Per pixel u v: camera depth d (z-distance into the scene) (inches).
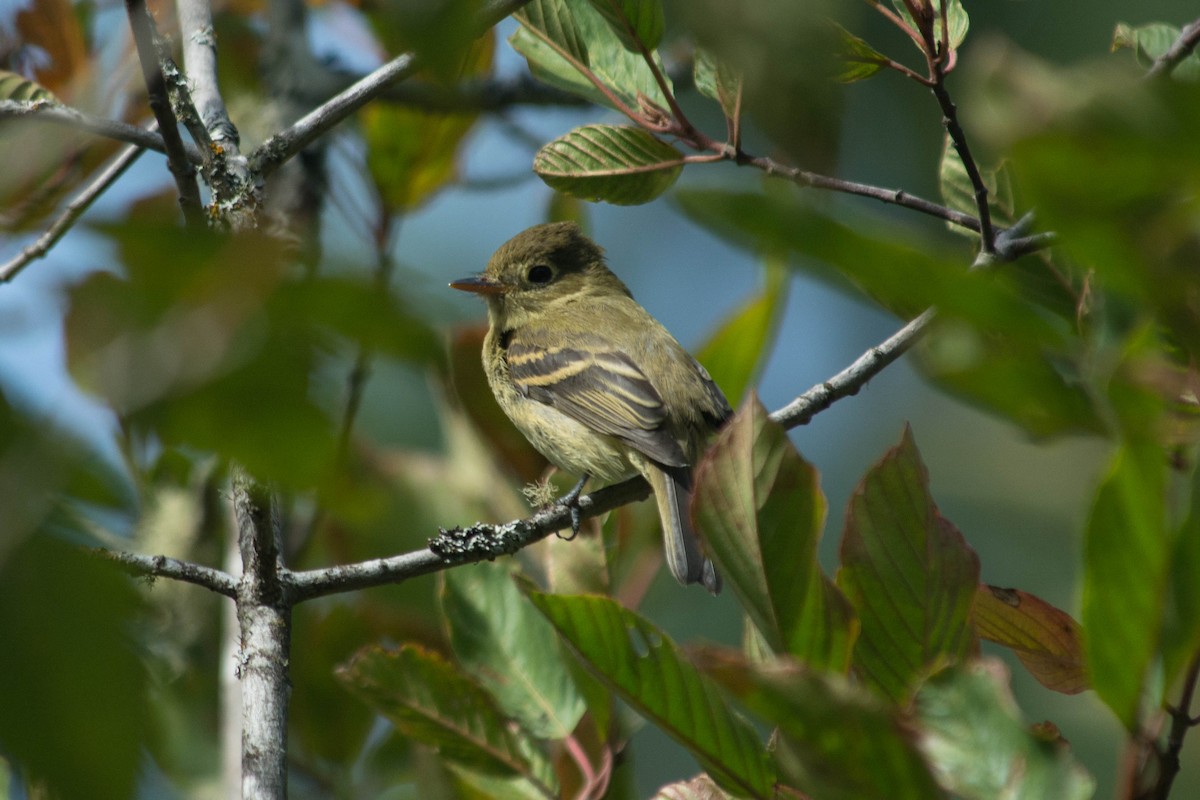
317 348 73.6
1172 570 127.6
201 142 282.7
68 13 364.5
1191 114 68.6
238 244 74.6
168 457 340.5
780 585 170.4
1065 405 106.3
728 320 376.8
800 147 81.1
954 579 182.2
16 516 75.0
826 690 135.6
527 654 280.2
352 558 381.7
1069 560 635.5
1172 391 106.7
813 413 338.0
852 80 280.5
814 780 142.3
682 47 458.9
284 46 461.4
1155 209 76.8
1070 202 75.9
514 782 263.1
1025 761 151.6
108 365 73.9
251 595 257.8
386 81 295.3
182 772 352.2
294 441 75.6
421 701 264.2
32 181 107.8
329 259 75.5
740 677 135.9
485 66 454.3
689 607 584.4
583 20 339.3
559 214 529.7
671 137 337.4
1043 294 288.2
